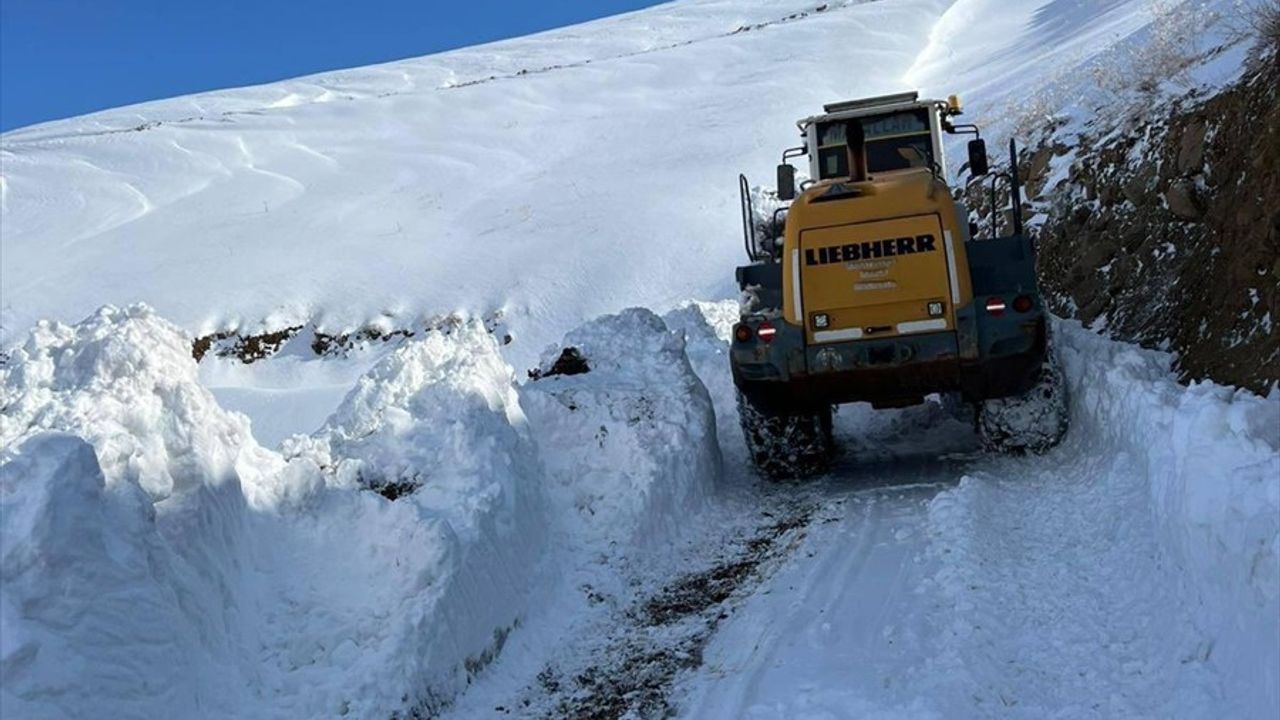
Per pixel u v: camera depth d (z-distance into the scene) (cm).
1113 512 657
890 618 557
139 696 423
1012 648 511
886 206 830
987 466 874
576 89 4709
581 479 769
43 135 5956
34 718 381
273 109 4962
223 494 535
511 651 589
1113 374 813
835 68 4394
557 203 3136
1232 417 523
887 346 824
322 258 2905
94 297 2839
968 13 5197
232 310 2631
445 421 677
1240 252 816
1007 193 1516
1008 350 812
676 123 3903
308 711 485
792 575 659
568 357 926
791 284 841
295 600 541
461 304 2533
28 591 403
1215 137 985
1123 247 1123
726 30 6712
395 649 509
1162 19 1542
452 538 566
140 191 3847
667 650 582
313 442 667
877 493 832
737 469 967
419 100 4741
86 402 509
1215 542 472
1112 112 1362
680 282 2445
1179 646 474
